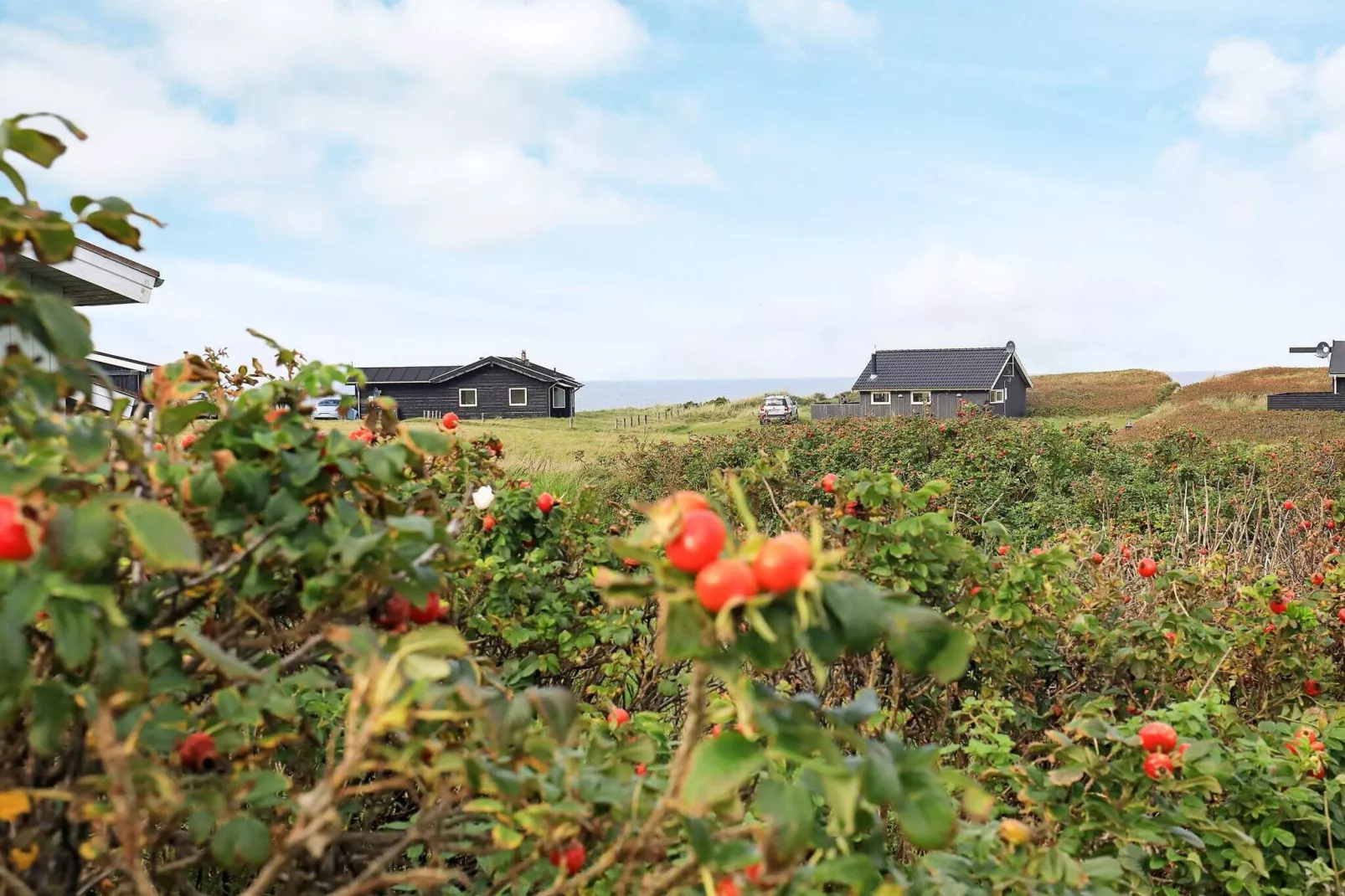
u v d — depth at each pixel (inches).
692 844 54.1
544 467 595.5
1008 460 538.9
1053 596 143.3
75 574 48.5
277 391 70.0
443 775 62.5
